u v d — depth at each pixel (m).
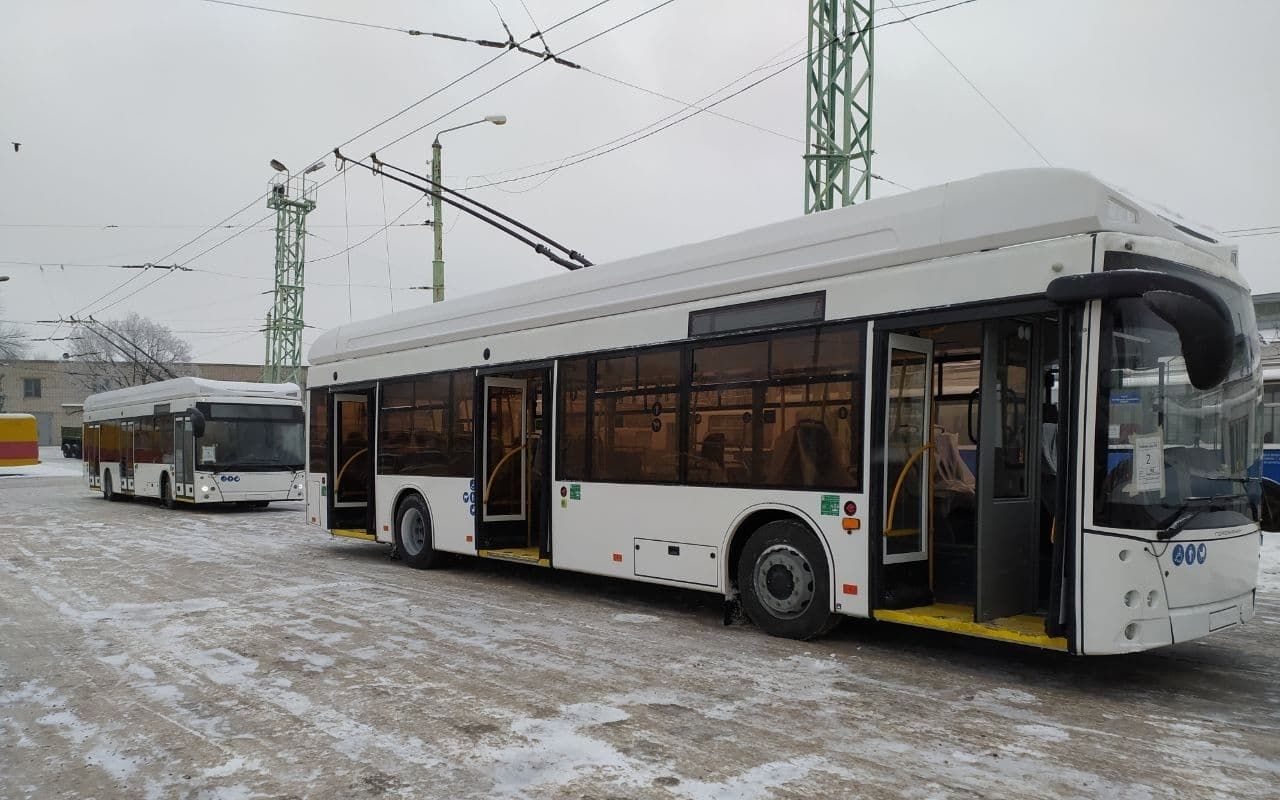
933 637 7.34
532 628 7.72
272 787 4.20
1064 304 5.56
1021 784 4.20
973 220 6.07
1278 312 19.20
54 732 5.03
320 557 12.64
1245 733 4.96
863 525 6.59
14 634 7.52
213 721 5.18
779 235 7.36
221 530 16.42
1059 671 6.32
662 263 8.34
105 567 11.52
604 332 8.86
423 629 7.68
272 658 6.65
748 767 4.41
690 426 7.95
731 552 7.72
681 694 5.69
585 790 4.13
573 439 9.15
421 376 11.43
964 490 7.11
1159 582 5.43
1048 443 6.82
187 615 8.30
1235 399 6.12
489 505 10.41
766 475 7.29
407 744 4.76
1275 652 6.96
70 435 60.72
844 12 15.10
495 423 10.55
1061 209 5.62
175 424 20.81
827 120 14.99
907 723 5.11
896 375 6.65
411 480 11.54
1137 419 5.52
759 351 7.40
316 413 13.70
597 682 5.96
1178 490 5.62
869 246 6.69
